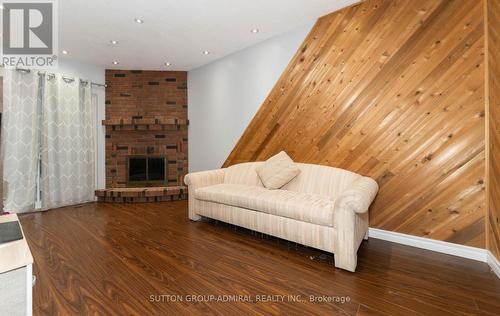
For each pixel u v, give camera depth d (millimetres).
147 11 2803
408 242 2385
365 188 2088
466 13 2061
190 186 3270
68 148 4105
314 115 3062
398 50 2412
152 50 3934
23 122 3617
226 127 4270
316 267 2000
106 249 2332
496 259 1834
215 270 1947
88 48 3785
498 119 1793
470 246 2074
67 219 3324
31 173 3682
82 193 4324
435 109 2211
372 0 2578
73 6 2666
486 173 1979
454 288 1664
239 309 1474
